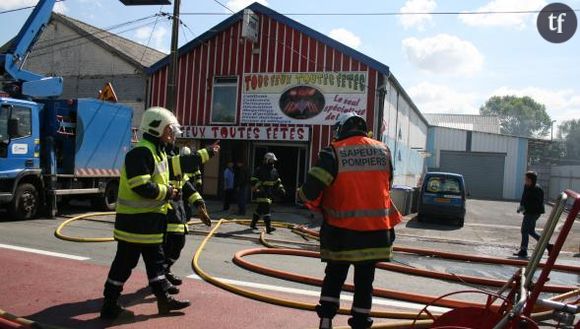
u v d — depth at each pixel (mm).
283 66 19953
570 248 13508
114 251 8445
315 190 4070
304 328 5055
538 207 11469
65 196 14164
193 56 21281
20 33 13062
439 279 8070
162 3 16484
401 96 24047
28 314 5051
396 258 10203
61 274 6660
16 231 10078
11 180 11609
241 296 6125
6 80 12953
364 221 4047
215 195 21016
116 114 14836
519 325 3555
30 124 11977
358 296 4137
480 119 58938
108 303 4980
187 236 11305
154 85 22078
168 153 5938
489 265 10039
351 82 19062
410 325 5047
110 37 26375
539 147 45844
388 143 20984
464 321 3840
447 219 18281
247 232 12508
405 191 19453
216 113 20953
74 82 25453
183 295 6008
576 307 3805
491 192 41750
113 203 15125
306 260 8914
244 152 20641
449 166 42312
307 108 19594
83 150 13672
